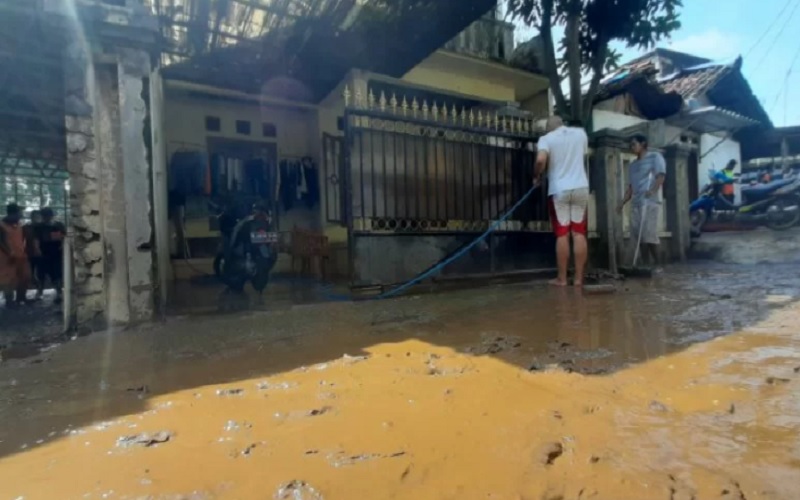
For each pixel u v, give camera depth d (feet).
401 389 7.11
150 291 14.23
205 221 31.27
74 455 5.24
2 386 8.16
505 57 35.91
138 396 7.33
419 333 11.13
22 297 23.16
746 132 58.18
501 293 17.22
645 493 4.13
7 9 12.59
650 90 41.93
